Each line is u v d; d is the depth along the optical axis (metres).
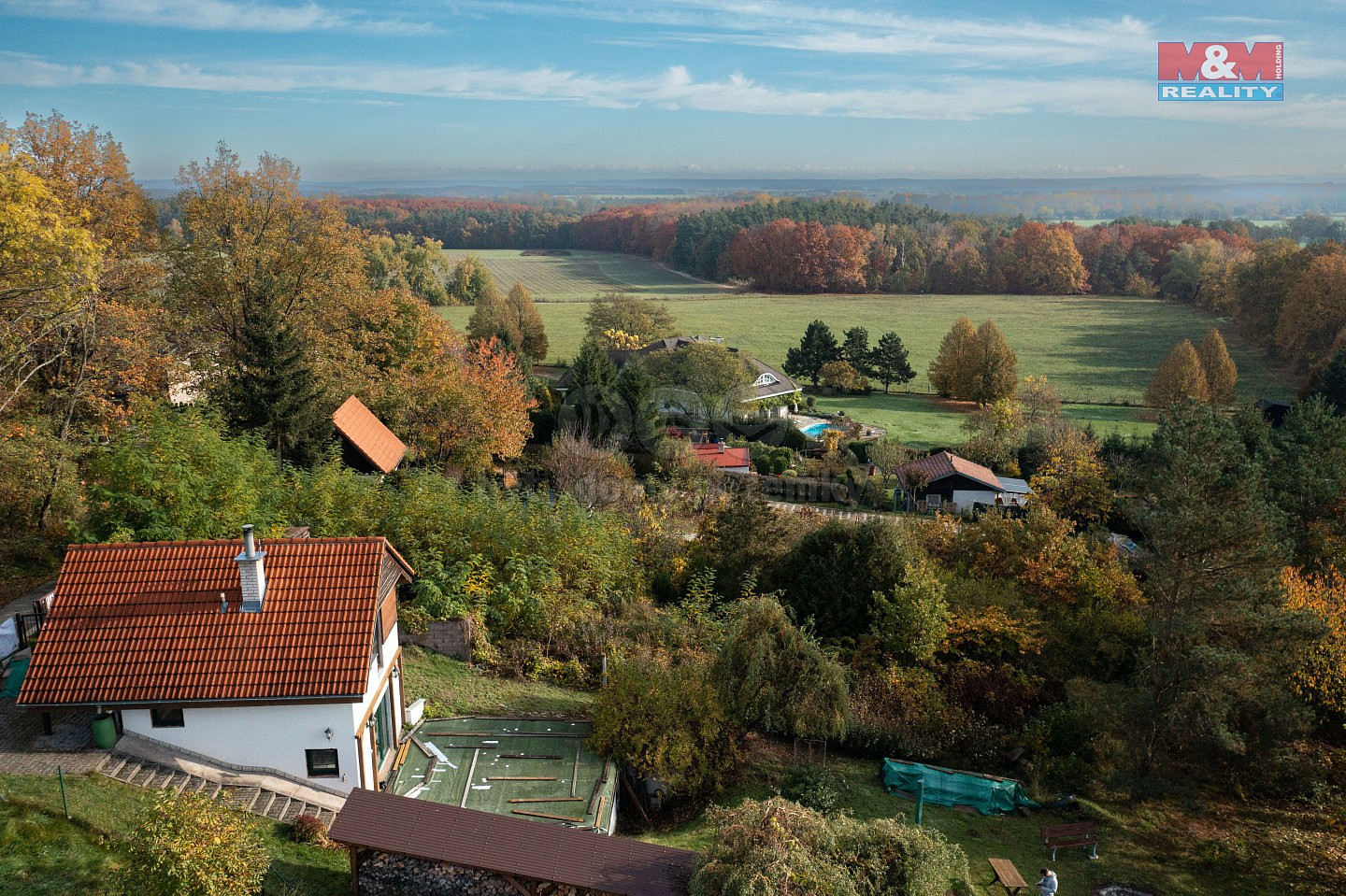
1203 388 87.12
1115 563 39.12
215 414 33.34
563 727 24.05
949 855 16.28
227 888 14.16
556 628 29.42
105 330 37.62
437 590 28.28
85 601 19.91
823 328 111.38
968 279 182.75
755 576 35.56
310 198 62.69
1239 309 133.88
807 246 180.88
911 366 123.69
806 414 94.19
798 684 25.39
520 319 112.31
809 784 23.33
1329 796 27.73
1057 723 28.77
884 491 65.19
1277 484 41.00
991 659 33.12
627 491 50.44
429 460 52.09
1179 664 25.94
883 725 27.55
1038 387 88.31
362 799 17.31
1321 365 90.81
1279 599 26.58
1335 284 105.81
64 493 32.19
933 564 37.72
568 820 19.77
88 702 18.56
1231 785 28.47
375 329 62.94
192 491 26.23
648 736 22.56
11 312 33.50
